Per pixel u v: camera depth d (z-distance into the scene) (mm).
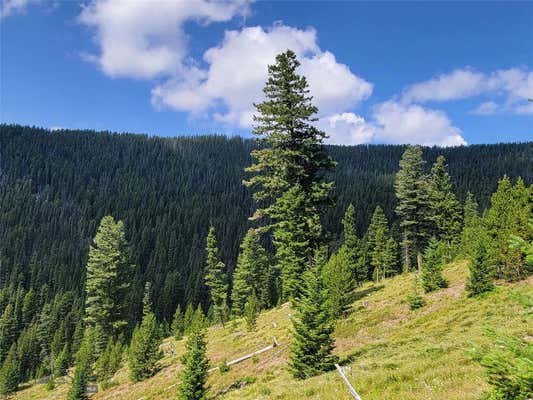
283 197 21500
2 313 107062
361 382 13398
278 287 79500
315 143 21797
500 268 30797
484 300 25625
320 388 14398
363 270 61750
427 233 48000
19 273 131375
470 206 72625
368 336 25578
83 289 111688
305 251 22516
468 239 47094
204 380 22844
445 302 28406
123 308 59344
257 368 25250
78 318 89875
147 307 85500
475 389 10289
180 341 56438
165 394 28625
